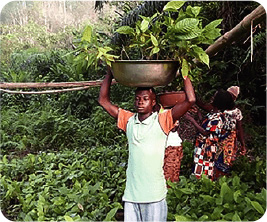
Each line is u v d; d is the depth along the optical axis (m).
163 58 3.01
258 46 6.81
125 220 2.99
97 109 8.86
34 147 7.03
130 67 2.73
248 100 7.24
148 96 2.92
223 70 7.58
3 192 4.42
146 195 2.96
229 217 3.31
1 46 16.34
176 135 4.37
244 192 3.91
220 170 4.52
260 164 4.70
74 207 3.73
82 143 7.09
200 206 3.62
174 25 2.75
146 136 2.95
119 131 7.48
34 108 9.50
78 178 4.60
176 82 4.95
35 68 11.48
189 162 5.21
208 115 4.49
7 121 8.27
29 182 4.58
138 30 2.92
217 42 3.69
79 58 2.99
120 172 4.71
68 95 9.47
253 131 6.87
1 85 3.43
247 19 3.34
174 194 3.88
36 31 17.39
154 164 2.96
